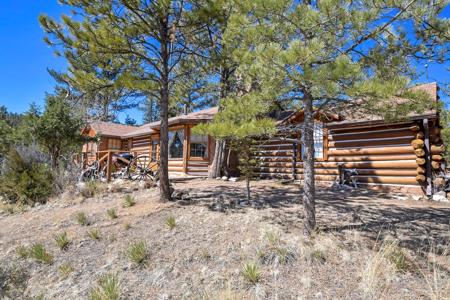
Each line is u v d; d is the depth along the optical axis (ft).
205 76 32.12
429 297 10.73
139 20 23.99
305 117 16.66
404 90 13.47
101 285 12.49
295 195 26.81
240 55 17.29
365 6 14.32
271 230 16.72
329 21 13.97
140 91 23.34
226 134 15.01
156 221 19.42
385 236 16.06
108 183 33.12
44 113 35.42
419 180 28.63
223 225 18.11
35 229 20.71
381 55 15.49
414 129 29.17
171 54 26.73
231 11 21.75
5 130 42.09
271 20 14.78
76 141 37.73
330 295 11.07
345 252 14.15
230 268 13.37
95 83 23.26
